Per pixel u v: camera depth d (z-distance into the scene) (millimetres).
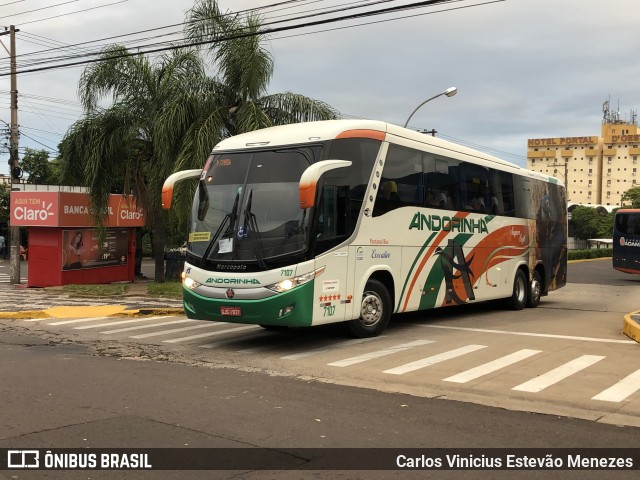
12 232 24766
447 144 12938
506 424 5871
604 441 5391
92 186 20109
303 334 11453
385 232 10820
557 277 18422
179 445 5125
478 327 12641
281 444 5184
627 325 11625
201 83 18938
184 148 17719
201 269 9742
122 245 24750
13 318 14391
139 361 8984
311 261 9297
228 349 10023
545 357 9250
